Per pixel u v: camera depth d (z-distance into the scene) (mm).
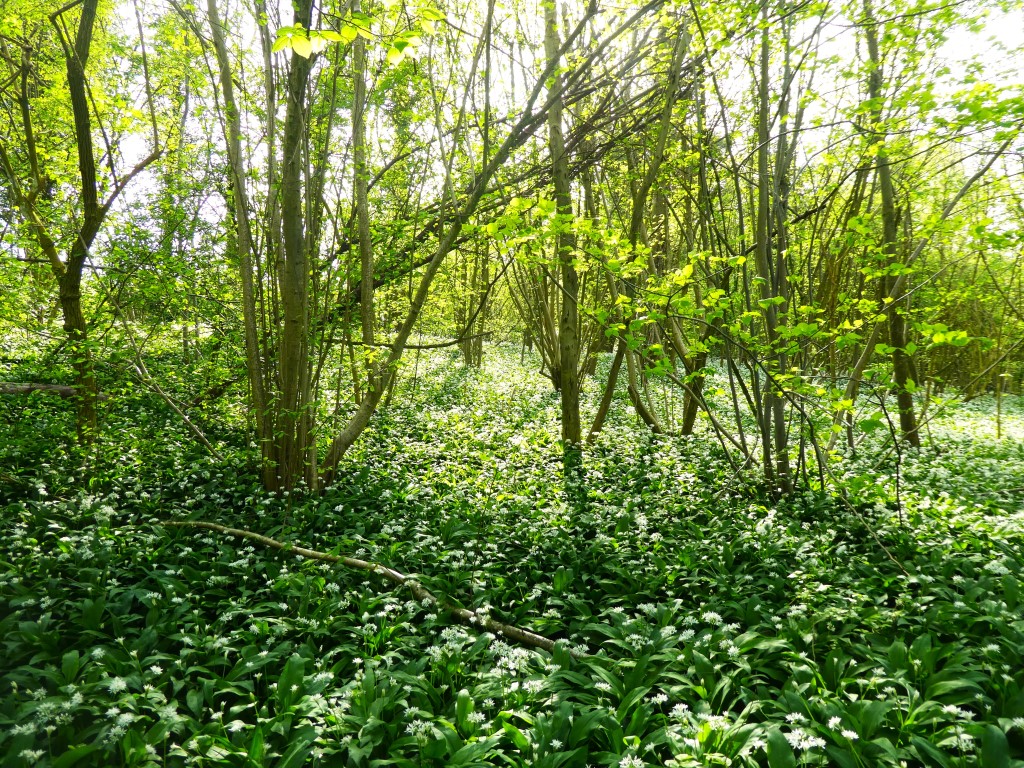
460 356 29234
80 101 8094
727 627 4953
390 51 4418
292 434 8539
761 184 8430
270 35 7777
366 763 3783
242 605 5590
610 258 6680
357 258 10750
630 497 8891
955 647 4578
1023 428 16969
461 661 4746
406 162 11375
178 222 10250
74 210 9836
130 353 10078
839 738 3639
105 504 7688
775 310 8516
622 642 4914
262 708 4203
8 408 10008
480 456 11180
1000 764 3387
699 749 3557
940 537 7133
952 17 7602
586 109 11383
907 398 12523
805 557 6484
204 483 9039
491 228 6305
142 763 3637
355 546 7047
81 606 5199
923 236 7820
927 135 6754
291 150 7648
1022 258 11836
